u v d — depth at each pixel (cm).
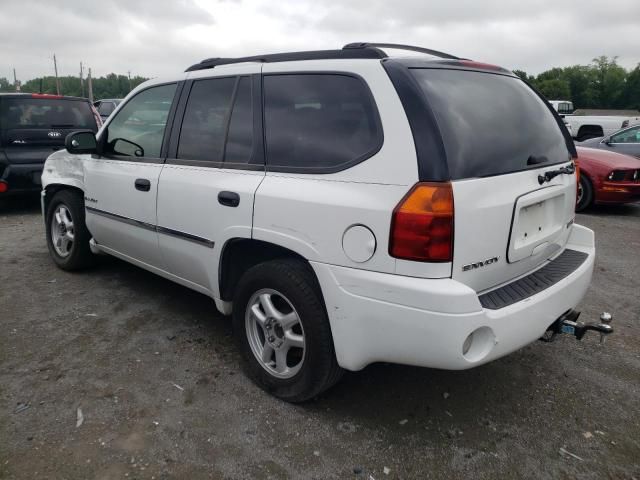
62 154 493
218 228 316
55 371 329
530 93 324
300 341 288
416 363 243
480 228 244
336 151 266
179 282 380
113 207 414
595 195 845
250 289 304
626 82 10038
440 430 281
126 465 250
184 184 340
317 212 260
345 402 303
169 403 298
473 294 231
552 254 320
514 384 325
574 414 297
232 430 276
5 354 348
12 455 254
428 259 231
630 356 362
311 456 259
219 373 330
